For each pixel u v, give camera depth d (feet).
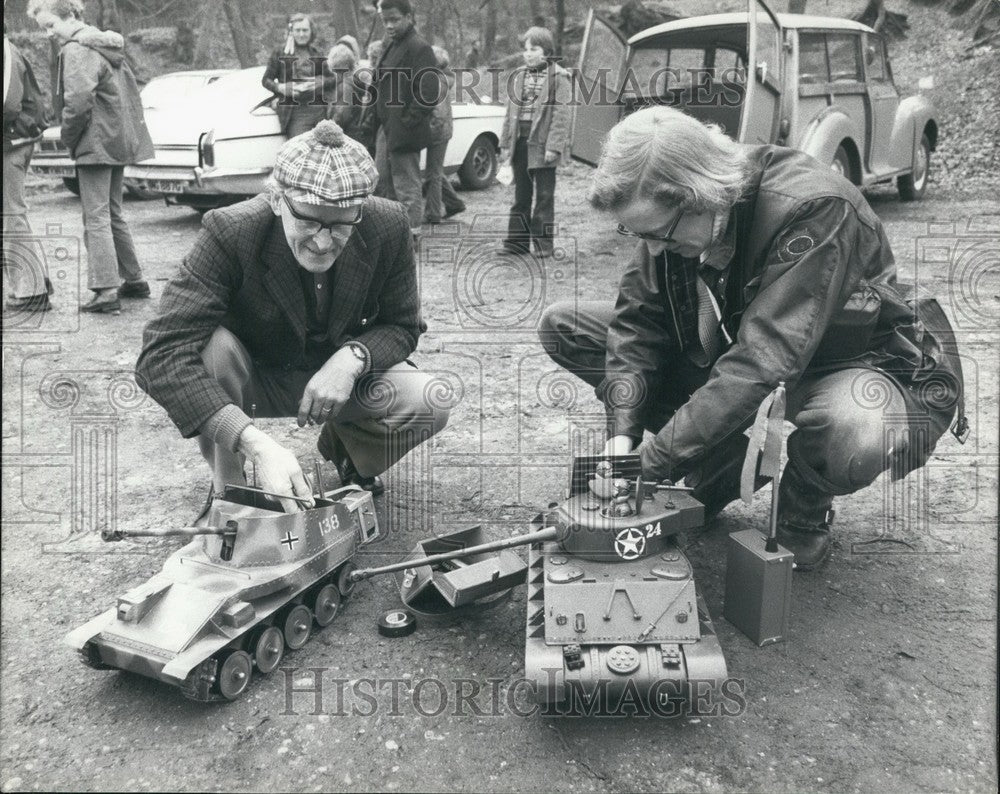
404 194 24.85
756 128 21.90
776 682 8.14
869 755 7.28
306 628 8.75
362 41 36.91
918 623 9.03
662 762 7.23
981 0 32.86
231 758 7.28
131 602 7.61
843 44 25.07
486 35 39.60
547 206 24.68
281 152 8.50
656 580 7.75
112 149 19.02
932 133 29.66
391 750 7.37
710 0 31.96
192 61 48.75
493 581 8.57
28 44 43.96
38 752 7.34
